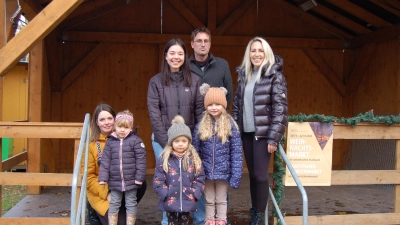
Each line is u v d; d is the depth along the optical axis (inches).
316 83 326.6
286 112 137.4
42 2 236.7
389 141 271.3
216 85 149.7
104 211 143.8
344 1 268.2
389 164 268.7
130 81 307.1
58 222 159.9
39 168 231.9
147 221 180.9
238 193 239.3
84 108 302.4
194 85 141.3
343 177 167.9
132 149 139.9
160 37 302.2
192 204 129.5
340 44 321.7
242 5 309.6
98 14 298.2
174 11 307.4
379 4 254.1
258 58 140.0
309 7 278.7
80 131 161.2
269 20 316.5
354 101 326.0
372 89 303.3
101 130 153.2
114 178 138.9
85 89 302.7
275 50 320.8
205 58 148.6
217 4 310.0
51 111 290.2
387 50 285.4
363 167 297.1
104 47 301.1
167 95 138.8
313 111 327.0
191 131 141.3
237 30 313.4
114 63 305.0
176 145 129.1
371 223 170.4
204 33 144.3
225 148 134.7
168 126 138.7
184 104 139.2
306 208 128.4
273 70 137.8
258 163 140.6
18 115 361.4
